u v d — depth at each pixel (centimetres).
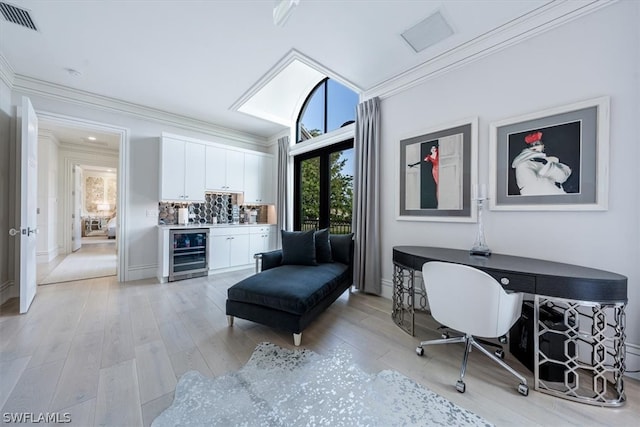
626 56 171
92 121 348
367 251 324
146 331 221
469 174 244
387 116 316
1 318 239
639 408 141
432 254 221
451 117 257
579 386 159
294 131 487
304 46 248
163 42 243
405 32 226
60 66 282
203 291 329
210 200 470
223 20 215
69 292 317
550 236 199
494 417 134
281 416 133
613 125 174
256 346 201
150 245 396
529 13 202
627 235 170
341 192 416
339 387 156
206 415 133
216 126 471
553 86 198
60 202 566
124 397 143
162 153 384
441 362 184
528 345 177
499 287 149
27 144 251
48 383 152
